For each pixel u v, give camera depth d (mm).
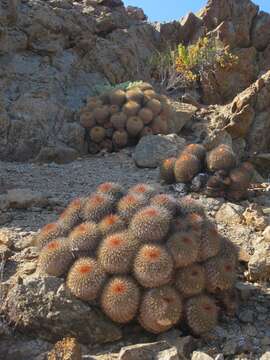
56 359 1367
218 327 1574
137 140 4070
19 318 1531
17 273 1734
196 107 4848
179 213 1747
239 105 3971
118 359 1397
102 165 3537
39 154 3652
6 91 4207
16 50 4578
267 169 3643
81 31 5090
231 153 2637
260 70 6008
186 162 2662
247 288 1728
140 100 4199
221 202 2521
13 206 2424
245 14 6168
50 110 4031
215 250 1620
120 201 1735
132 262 1530
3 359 1479
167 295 1504
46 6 4996
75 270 1535
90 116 4059
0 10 4453
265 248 1846
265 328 1591
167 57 5668
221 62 5707
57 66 4742
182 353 1446
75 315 1501
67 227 1754
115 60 5332
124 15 6047
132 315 1506
